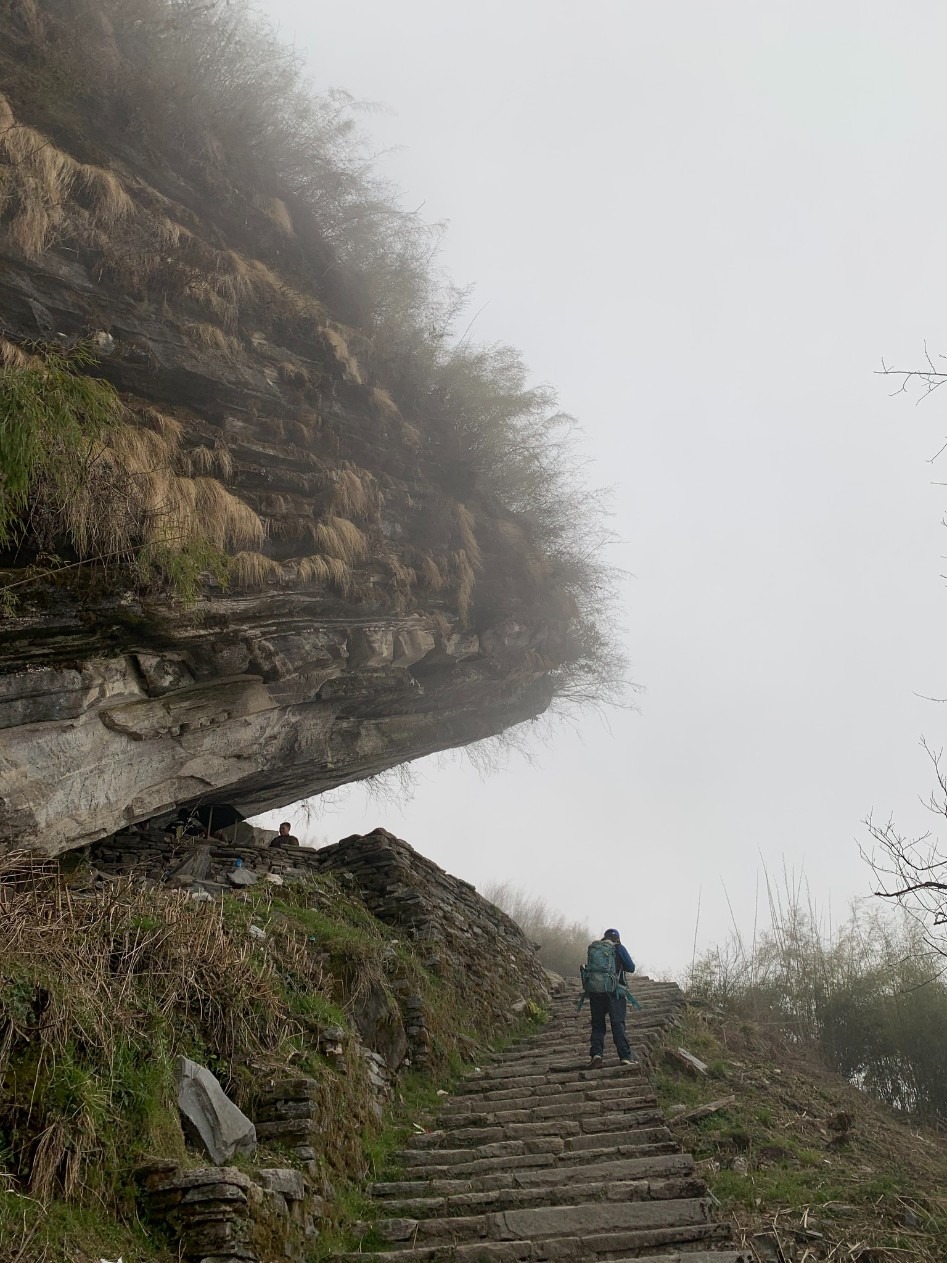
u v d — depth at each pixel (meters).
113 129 11.48
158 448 9.28
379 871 12.65
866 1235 6.78
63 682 8.13
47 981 5.58
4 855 6.99
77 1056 5.55
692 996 14.07
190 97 12.52
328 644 11.01
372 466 13.20
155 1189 5.41
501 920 15.53
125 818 9.30
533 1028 12.99
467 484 15.01
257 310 12.05
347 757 13.04
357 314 14.51
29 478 7.30
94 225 10.00
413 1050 9.73
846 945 14.36
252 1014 7.23
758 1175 7.77
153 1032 6.17
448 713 15.19
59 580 7.96
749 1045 12.45
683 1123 8.91
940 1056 12.42
